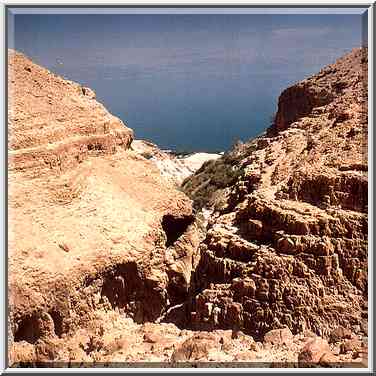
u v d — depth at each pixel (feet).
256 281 37.06
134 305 45.16
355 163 41.63
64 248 40.86
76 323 39.32
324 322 33.94
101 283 42.42
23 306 35.60
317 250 36.50
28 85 49.19
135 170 56.85
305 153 51.31
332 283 35.47
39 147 44.98
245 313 36.40
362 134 45.32
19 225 39.37
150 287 47.11
